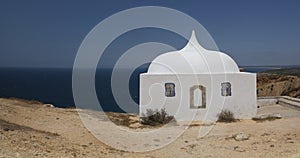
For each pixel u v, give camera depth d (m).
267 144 11.41
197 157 10.05
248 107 17.11
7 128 10.80
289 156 9.75
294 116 17.56
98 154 9.52
